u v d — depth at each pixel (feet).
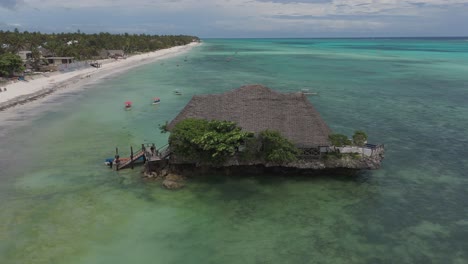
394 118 148.15
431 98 189.16
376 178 91.30
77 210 75.20
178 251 62.64
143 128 133.69
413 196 82.17
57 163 99.35
